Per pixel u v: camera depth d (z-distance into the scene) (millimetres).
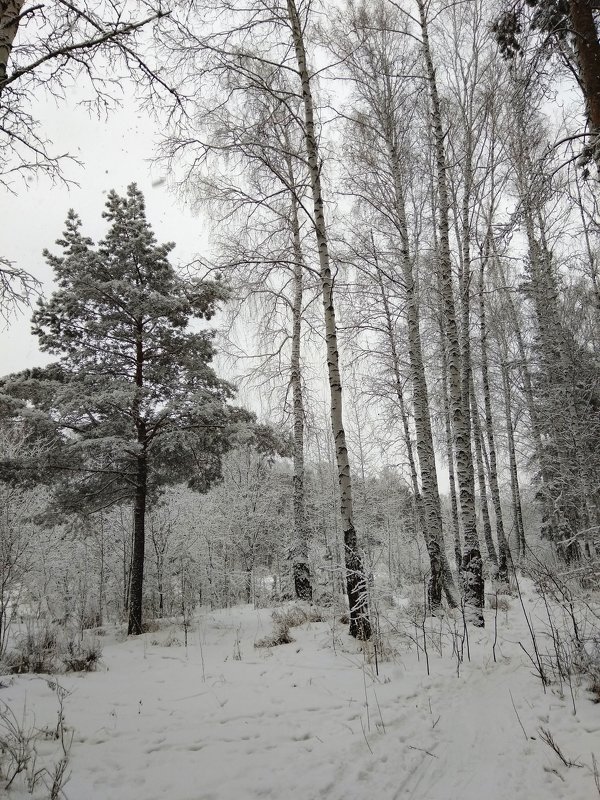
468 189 9539
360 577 7086
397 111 10414
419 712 4320
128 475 10484
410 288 10359
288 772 3301
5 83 4008
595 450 13234
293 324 12781
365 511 19609
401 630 6922
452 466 15648
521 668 5336
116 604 14875
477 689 4840
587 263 11664
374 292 11547
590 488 11891
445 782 3182
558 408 13914
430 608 9062
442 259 8578
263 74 8852
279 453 11305
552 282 13289
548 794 2971
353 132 10531
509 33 6488
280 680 5430
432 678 5164
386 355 12609
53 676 5863
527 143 8844
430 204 11695
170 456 10453
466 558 7879
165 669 6242
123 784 3158
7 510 8797
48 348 10234
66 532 10883
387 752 3566
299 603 10547
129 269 10352
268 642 7348
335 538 19109
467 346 9719
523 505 22625
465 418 8320
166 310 10070
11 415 9211
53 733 3887
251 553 15141
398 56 10305
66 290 10023
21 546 9289
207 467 11102
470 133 9344
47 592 13875
